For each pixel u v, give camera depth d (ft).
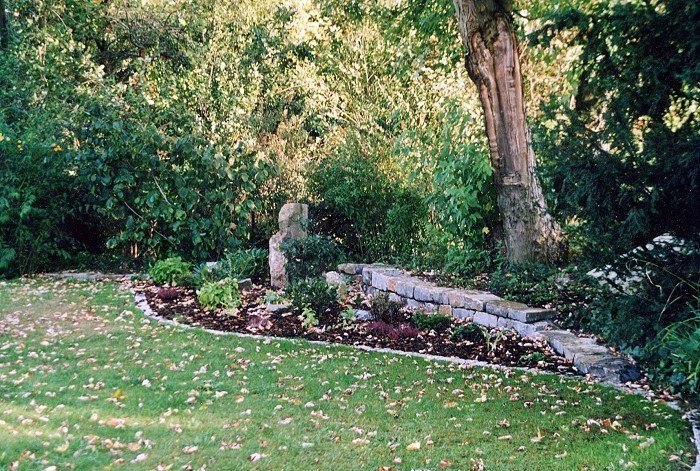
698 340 17.42
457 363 21.97
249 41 53.78
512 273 29.14
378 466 14.20
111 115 40.01
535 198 30.45
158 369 21.22
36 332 25.76
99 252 43.01
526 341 23.88
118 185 39.34
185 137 40.22
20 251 38.65
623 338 20.36
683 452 14.48
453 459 14.51
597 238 19.72
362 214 41.11
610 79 21.24
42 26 47.78
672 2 18.78
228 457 14.53
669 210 18.74
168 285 34.99
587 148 19.45
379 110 44.45
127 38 52.44
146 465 13.96
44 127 40.93
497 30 29.66
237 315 29.17
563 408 17.52
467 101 38.75
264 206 44.14
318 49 54.75
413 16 43.14
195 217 40.83
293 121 50.52
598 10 22.36
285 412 17.48
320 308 29.04
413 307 30.63
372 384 19.93
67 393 18.57
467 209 31.37
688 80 18.28
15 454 13.99
